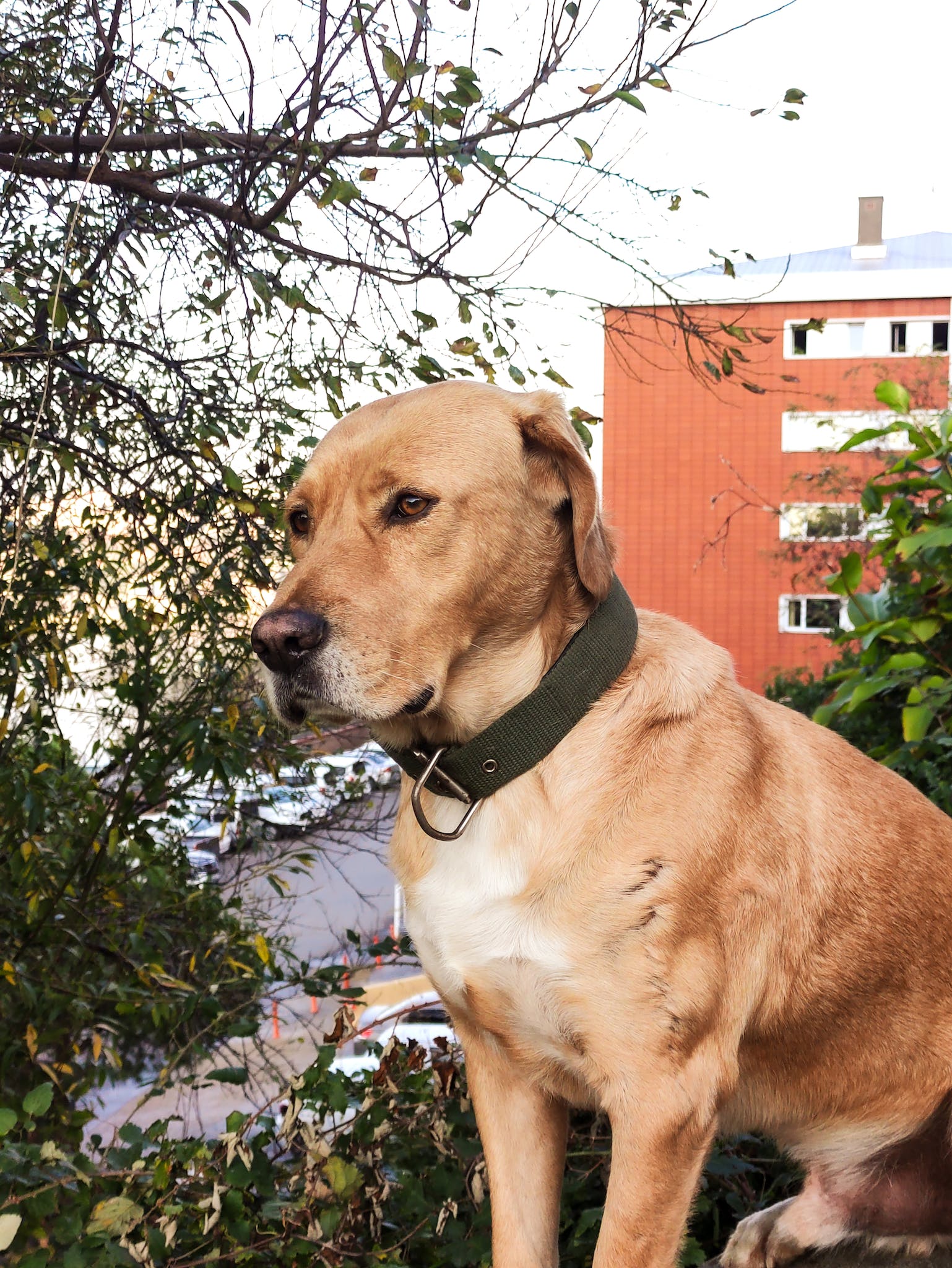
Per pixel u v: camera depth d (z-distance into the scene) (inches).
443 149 106.7
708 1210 107.7
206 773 132.4
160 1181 91.4
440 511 83.8
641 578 1259.8
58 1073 134.6
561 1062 86.7
